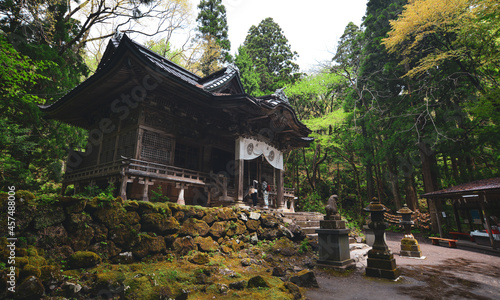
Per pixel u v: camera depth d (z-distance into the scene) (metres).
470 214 15.07
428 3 16.11
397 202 23.14
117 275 4.59
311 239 9.89
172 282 4.83
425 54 20.69
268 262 7.47
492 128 16.84
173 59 29.17
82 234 5.21
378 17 24.78
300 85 27.97
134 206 6.22
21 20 13.28
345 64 30.31
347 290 5.54
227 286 5.11
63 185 12.18
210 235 7.70
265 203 13.22
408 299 5.00
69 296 4.11
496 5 13.66
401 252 10.30
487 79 17.30
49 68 12.86
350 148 26.48
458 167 21.55
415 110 20.14
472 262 9.04
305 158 29.23
